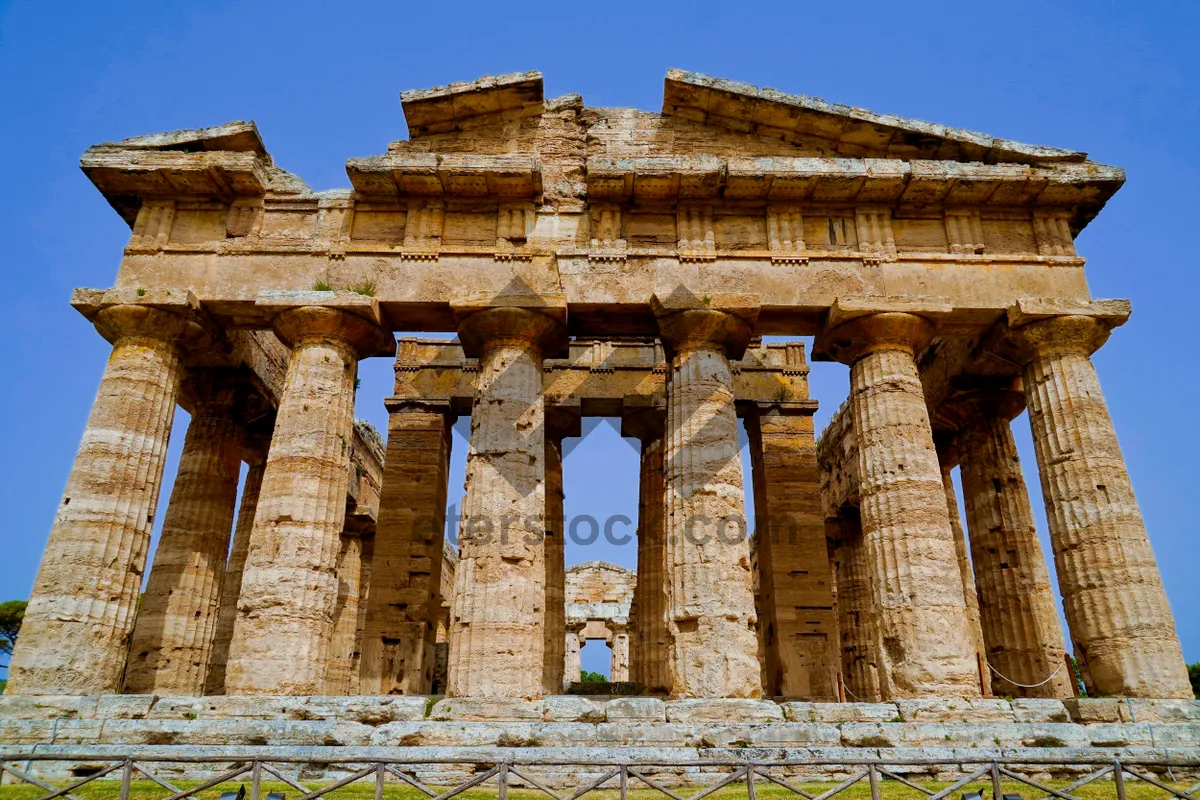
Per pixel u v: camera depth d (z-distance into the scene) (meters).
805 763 9.94
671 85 22.02
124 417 19.19
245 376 24.58
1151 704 17.09
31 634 17.20
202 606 23.00
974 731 16.34
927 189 21.39
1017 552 24.39
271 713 16.38
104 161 20.56
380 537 27.97
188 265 20.75
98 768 15.17
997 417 25.78
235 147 21.44
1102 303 20.69
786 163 21.05
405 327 21.53
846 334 20.88
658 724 16.25
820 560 28.50
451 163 20.94
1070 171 21.23
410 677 26.30
